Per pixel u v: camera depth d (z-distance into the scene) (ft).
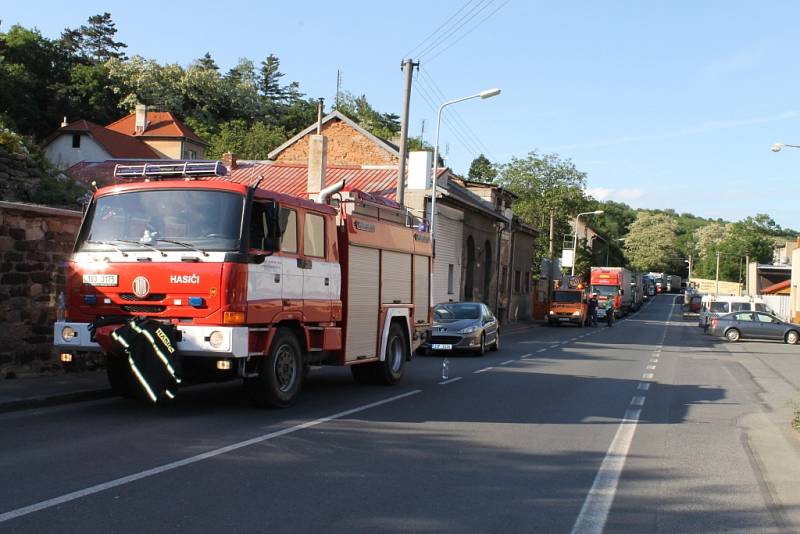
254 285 29.60
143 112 225.35
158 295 29.07
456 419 32.63
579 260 226.58
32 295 37.32
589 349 85.40
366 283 39.99
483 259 137.80
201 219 29.58
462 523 17.65
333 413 32.48
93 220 31.04
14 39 237.66
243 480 20.45
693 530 18.07
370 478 21.44
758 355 86.89
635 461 25.77
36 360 37.60
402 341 45.42
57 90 234.38
